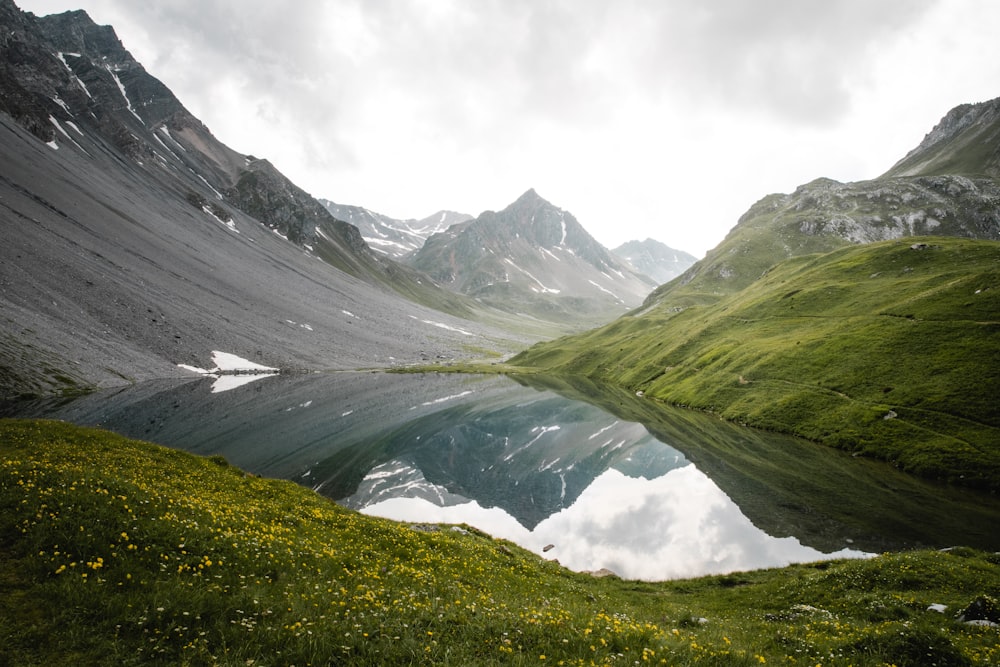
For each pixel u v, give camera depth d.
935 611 21.11
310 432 87.06
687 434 89.00
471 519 54.69
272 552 17.38
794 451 71.62
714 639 16.89
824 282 134.50
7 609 10.93
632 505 57.19
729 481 61.16
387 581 18.00
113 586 12.52
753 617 23.95
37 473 17.75
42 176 192.62
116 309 132.50
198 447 69.25
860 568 28.25
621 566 40.66
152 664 10.02
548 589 25.03
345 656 10.95
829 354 92.94
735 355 117.56
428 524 38.31
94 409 82.88
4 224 136.00
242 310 186.00
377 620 12.64
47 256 134.00
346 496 59.56
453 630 12.69
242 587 13.81
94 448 34.56
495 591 21.42
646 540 46.41
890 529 44.31
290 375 150.88
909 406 69.69
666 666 11.43
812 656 14.96
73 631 10.55
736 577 32.97
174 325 144.75
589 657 11.86
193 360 133.25
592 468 76.75
